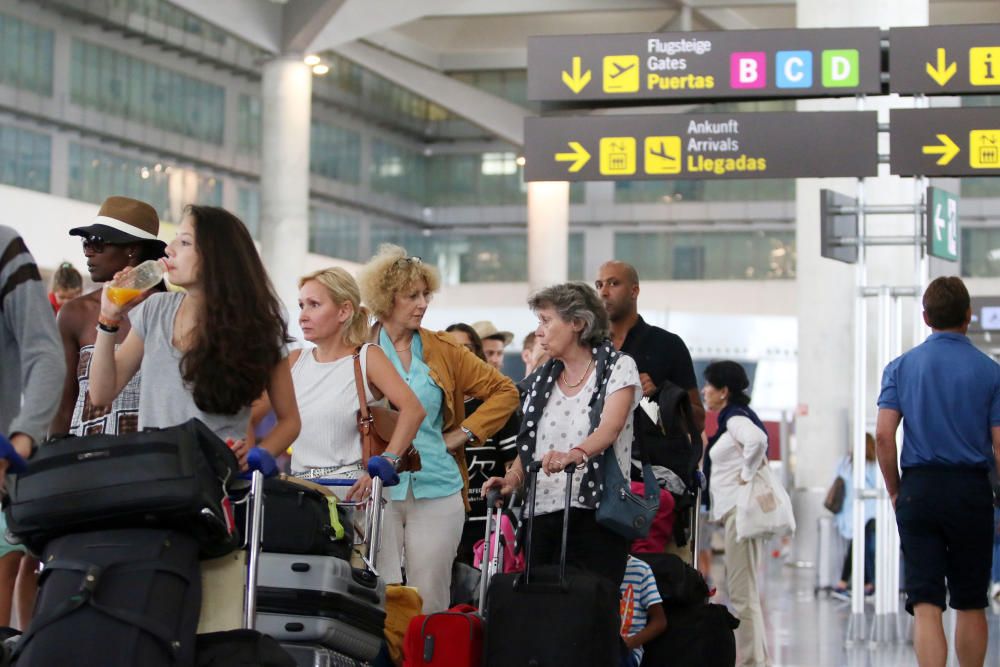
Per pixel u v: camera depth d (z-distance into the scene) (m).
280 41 42.41
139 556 4.94
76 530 5.01
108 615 4.83
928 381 8.60
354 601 6.31
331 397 7.72
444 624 6.78
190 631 4.99
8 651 5.11
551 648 6.56
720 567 24.33
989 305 35.66
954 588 8.59
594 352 7.48
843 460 19.36
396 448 7.50
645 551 8.68
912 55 13.82
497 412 8.59
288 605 6.10
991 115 13.87
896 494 8.84
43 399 4.87
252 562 5.29
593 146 14.12
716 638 7.94
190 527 5.05
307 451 7.78
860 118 13.97
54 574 4.93
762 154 14.03
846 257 14.52
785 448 29.23
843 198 14.47
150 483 4.91
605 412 7.20
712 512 12.13
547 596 6.63
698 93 13.91
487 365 8.71
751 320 44.47
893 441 8.76
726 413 11.91
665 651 7.90
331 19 41.72
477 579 8.97
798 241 27.30
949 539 8.55
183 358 5.46
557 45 14.07
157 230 7.40
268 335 5.53
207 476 5.03
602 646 6.60
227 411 5.47
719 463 11.90
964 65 13.78
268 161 42.88
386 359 7.81
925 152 13.91
